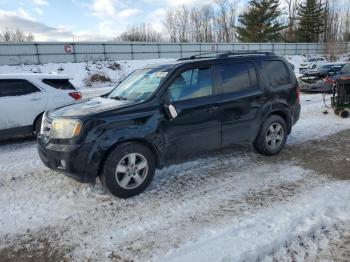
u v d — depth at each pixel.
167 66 5.02
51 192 4.66
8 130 7.45
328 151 6.15
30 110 7.62
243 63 5.46
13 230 3.69
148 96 4.57
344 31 68.69
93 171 4.12
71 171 4.08
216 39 72.31
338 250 3.10
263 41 55.12
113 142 4.15
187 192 4.49
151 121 4.41
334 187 4.47
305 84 15.06
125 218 3.86
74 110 4.47
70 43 34.00
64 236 3.54
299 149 6.32
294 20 65.00
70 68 31.83
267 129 5.75
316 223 3.54
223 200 4.21
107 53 36.31
